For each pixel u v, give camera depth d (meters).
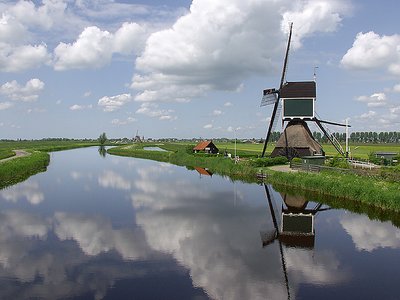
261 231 20.11
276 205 26.67
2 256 15.95
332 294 12.51
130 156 87.06
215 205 26.89
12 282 13.29
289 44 52.28
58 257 15.87
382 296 12.36
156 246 17.44
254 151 81.25
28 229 20.20
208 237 18.92
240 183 38.28
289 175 35.66
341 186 28.66
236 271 14.47
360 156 60.34
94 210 25.02
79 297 12.16
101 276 13.84
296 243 17.98
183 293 12.48
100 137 158.25
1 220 22.11
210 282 13.38
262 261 15.58
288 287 13.01
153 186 36.38
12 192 32.09
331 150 80.75
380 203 24.50
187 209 25.48
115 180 40.88
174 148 110.19
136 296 12.25
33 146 117.06
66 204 27.11
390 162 44.28
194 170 52.28
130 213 24.20
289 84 52.31
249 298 12.16
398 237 18.88
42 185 36.62
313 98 51.22
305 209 25.42
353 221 22.03
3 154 63.31
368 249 17.08
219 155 66.81
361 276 14.02
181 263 15.20
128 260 15.55
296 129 51.59
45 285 13.07
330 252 16.70
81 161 69.56
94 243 17.75
